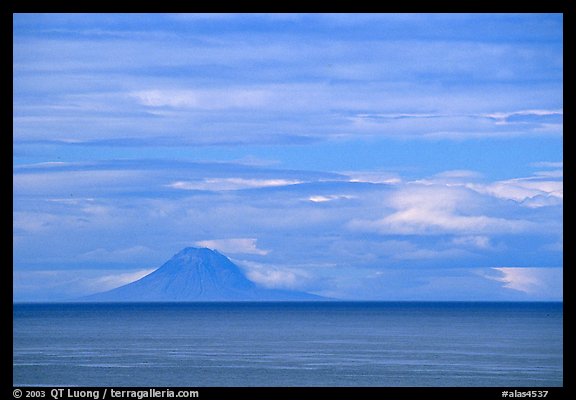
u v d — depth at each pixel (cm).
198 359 7781
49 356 8188
